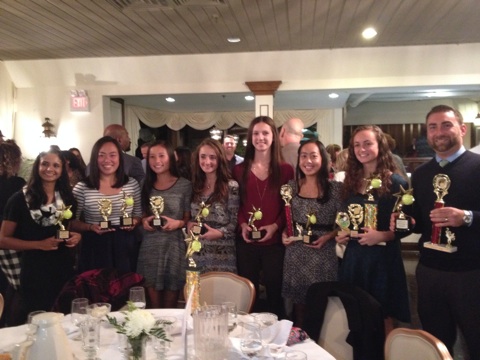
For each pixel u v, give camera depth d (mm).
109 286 2188
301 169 2549
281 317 2723
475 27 4328
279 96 7234
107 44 4848
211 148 2623
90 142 5906
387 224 2225
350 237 2268
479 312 1973
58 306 2109
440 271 2047
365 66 5281
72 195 2607
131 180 2826
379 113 9266
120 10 3740
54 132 5941
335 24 4195
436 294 2062
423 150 8836
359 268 2250
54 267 2486
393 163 2334
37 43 4777
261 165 2703
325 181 2518
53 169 2477
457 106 8719
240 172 2740
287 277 2555
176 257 2705
